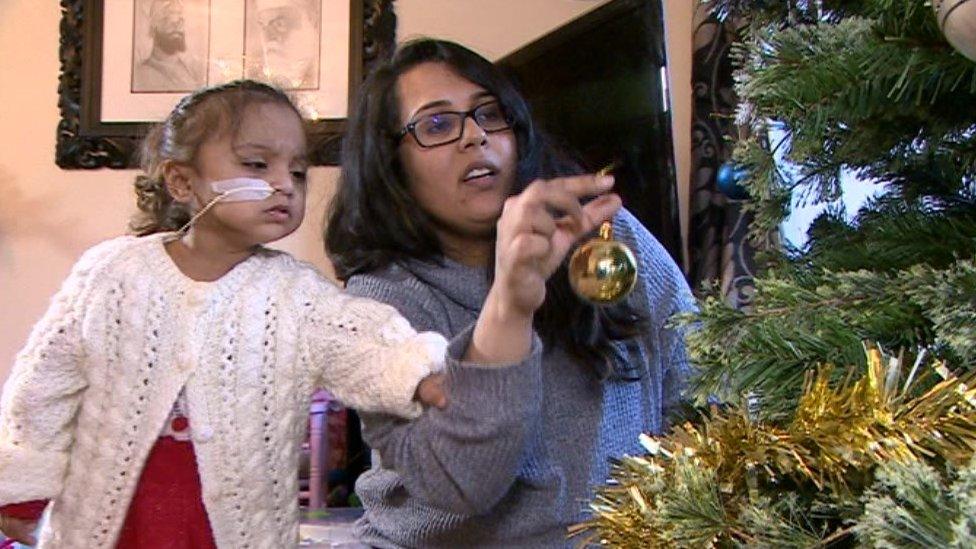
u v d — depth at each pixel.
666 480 0.47
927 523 0.36
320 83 1.72
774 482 0.47
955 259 0.51
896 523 0.36
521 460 0.79
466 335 0.69
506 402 0.67
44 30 1.82
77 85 1.77
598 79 1.32
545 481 0.84
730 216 1.36
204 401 0.90
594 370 0.88
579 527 0.53
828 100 0.54
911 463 0.39
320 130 1.68
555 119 1.37
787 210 0.66
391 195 0.93
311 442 1.47
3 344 1.76
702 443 0.48
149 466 0.91
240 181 0.91
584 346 0.88
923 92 0.53
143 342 0.91
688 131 1.62
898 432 0.42
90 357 0.91
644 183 1.25
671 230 1.23
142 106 1.76
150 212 1.02
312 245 1.67
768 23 0.67
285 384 0.90
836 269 0.58
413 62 0.93
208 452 0.89
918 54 0.49
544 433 0.86
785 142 0.62
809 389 0.48
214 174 0.92
